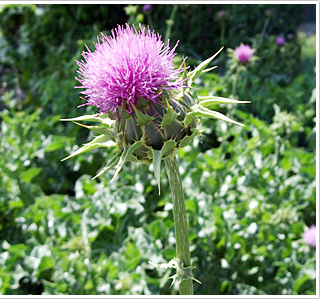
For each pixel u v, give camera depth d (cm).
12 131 48
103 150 45
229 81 50
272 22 66
